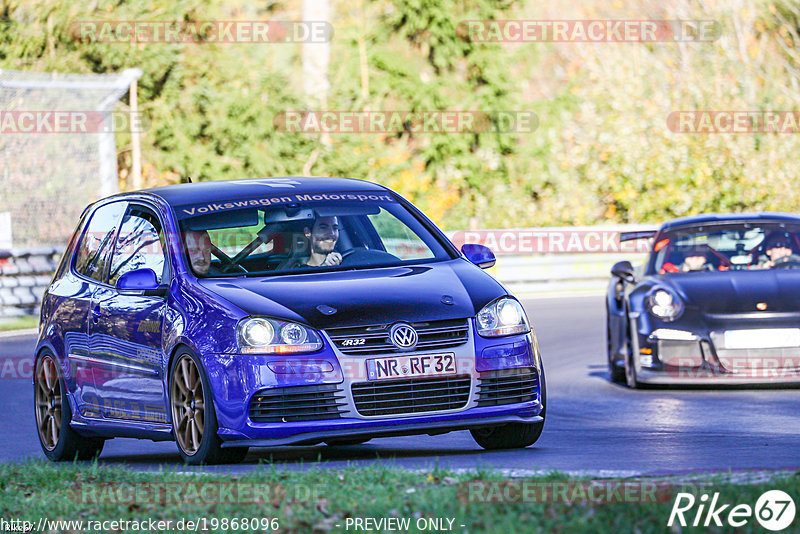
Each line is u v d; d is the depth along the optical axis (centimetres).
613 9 11538
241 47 10606
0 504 2419
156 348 3081
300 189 3428
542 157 10412
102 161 9062
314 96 10475
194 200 3334
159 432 3105
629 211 10269
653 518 1880
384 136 10625
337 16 11094
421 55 11050
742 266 4706
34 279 7506
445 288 3012
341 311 2884
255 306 2898
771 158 10425
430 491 2152
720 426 3594
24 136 9181
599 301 7675
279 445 2805
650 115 10525
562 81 10831
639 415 3934
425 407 2862
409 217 3412
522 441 3147
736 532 1798
